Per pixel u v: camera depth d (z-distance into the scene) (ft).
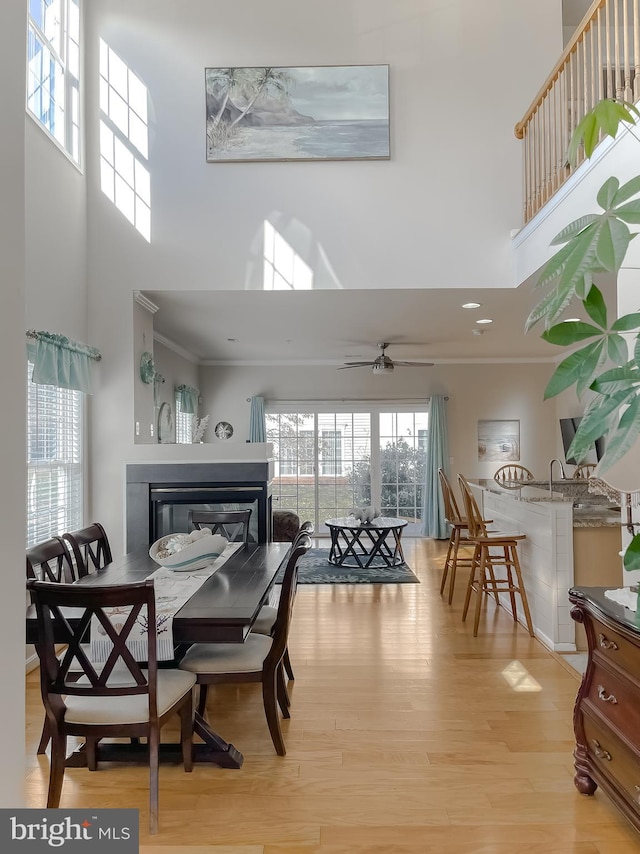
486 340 25.04
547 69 16.58
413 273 16.46
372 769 8.38
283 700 9.91
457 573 21.17
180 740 9.30
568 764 8.49
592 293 4.54
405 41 16.67
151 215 16.43
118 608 8.20
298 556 8.75
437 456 29.40
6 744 3.05
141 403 17.10
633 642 6.28
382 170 16.53
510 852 6.66
